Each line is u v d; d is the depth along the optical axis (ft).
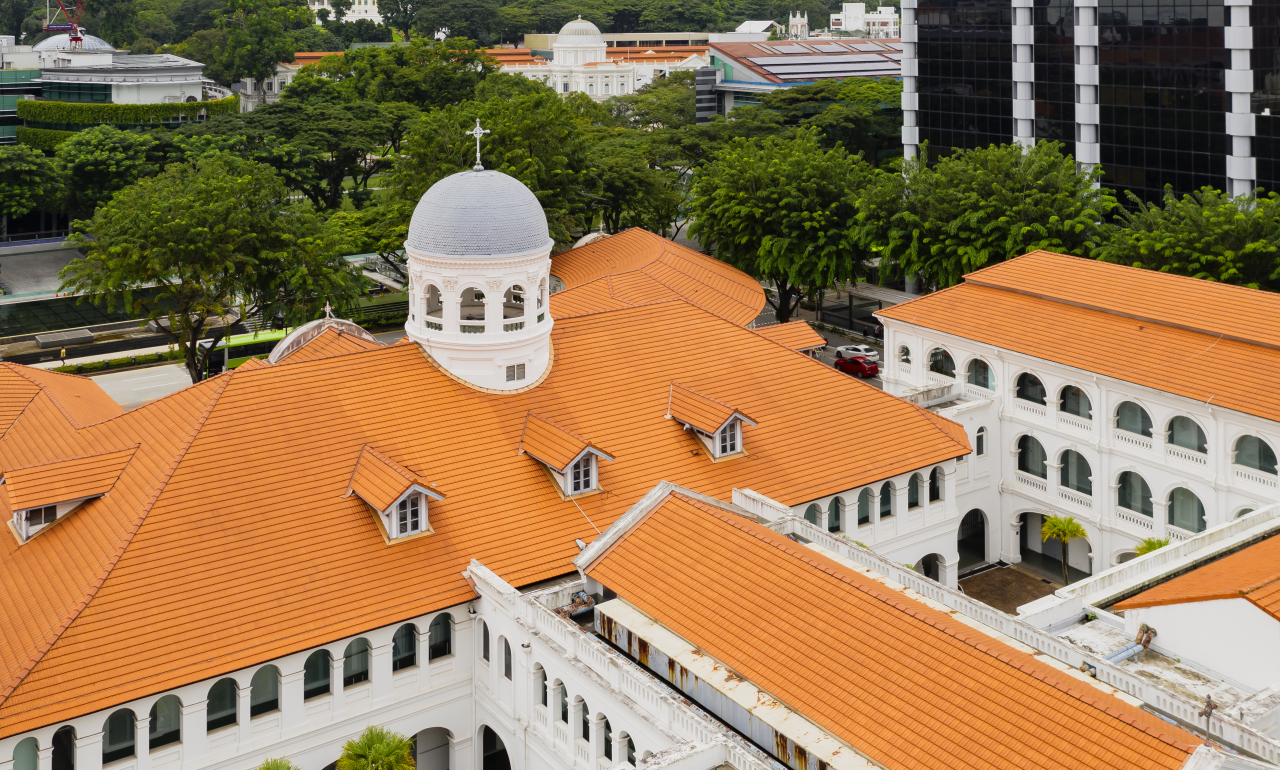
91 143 481.46
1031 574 221.05
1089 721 100.07
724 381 194.39
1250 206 275.39
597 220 435.94
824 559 132.98
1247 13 299.17
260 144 513.45
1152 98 329.31
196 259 287.48
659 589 135.23
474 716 155.94
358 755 130.62
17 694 125.18
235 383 164.66
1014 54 361.92
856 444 190.49
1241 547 160.66
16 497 149.28
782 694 115.03
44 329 380.17
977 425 220.23
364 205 505.66
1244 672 131.64
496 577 148.97
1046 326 219.82
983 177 295.89
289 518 152.35
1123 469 203.92
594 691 130.11
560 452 166.61
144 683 130.52
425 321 179.63
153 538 143.95
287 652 138.51
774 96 528.63
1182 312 207.31
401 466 156.56
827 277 323.78
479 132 182.19
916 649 113.50
